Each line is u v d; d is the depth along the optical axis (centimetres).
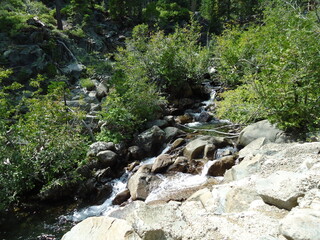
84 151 820
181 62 1406
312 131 619
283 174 320
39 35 1559
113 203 669
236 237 231
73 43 1764
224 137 845
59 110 882
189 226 261
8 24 1534
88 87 1411
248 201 320
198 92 1460
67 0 2405
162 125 1013
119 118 939
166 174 708
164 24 2517
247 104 805
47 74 1432
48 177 727
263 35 969
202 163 718
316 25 699
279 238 216
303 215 212
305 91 621
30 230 600
